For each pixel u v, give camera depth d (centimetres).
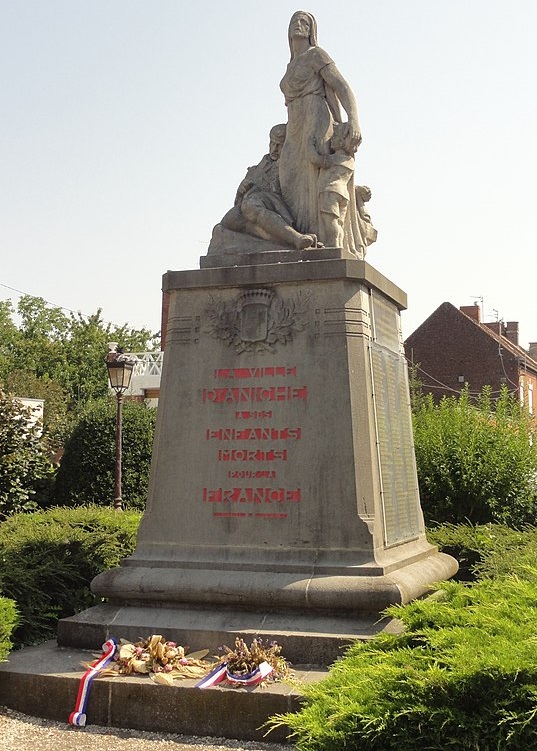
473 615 481
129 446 1786
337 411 691
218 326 728
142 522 716
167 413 729
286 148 807
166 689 561
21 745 532
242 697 546
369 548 663
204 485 707
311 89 802
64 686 582
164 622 651
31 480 1656
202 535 699
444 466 1216
